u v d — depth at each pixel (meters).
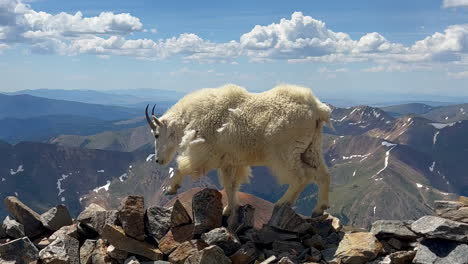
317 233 3.12
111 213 3.26
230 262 2.80
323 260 2.85
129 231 2.98
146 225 3.13
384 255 2.79
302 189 3.23
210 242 2.89
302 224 2.99
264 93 3.29
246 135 3.21
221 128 3.23
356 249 2.76
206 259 2.73
